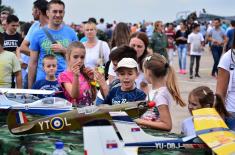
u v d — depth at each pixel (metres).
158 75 3.51
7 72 5.44
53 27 5.45
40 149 2.73
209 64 21.56
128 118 2.81
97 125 2.45
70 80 4.20
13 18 7.54
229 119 3.32
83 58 4.20
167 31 19.83
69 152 2.66
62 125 3.05
